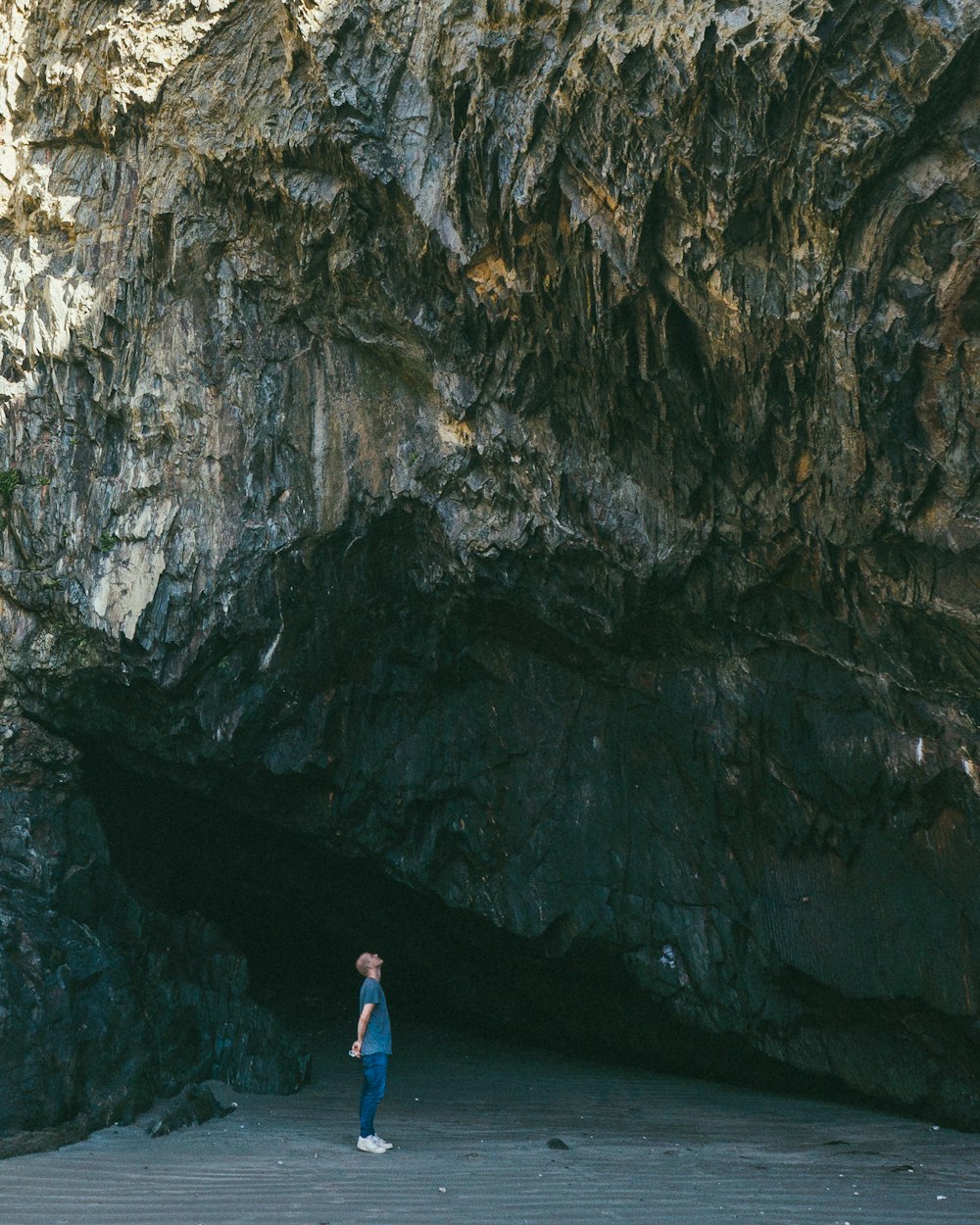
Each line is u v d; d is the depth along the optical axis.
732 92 6.98
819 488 8.23
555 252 8.31
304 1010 12.86
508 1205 6.04
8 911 8.41
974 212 6.75
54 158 11.09
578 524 9.50
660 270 7.96
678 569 9.23
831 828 9.40
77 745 10.86
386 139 8.81
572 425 9.32
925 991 8.81
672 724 10.18
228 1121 8.15
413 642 10.77
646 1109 9.35
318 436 10.34
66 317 10.73
